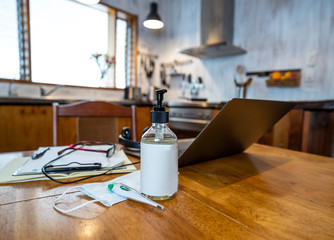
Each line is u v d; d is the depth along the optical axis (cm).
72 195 40
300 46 264
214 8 319
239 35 321
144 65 399
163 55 422
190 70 383
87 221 32
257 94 304
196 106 254
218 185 48
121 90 363
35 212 34
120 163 57
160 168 38
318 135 201
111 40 348
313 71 255
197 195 42
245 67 316
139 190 42
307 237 29
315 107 186
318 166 65
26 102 180
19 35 262
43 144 192
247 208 37
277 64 284
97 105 112
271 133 216
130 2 364
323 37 246
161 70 427
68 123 197
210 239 28
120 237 28
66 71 301
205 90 363
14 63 261
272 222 33
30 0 265
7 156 69
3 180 46
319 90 251
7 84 254
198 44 371
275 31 285
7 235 28
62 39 295
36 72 275
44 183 46
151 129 40
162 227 30
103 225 31
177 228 30
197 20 372
